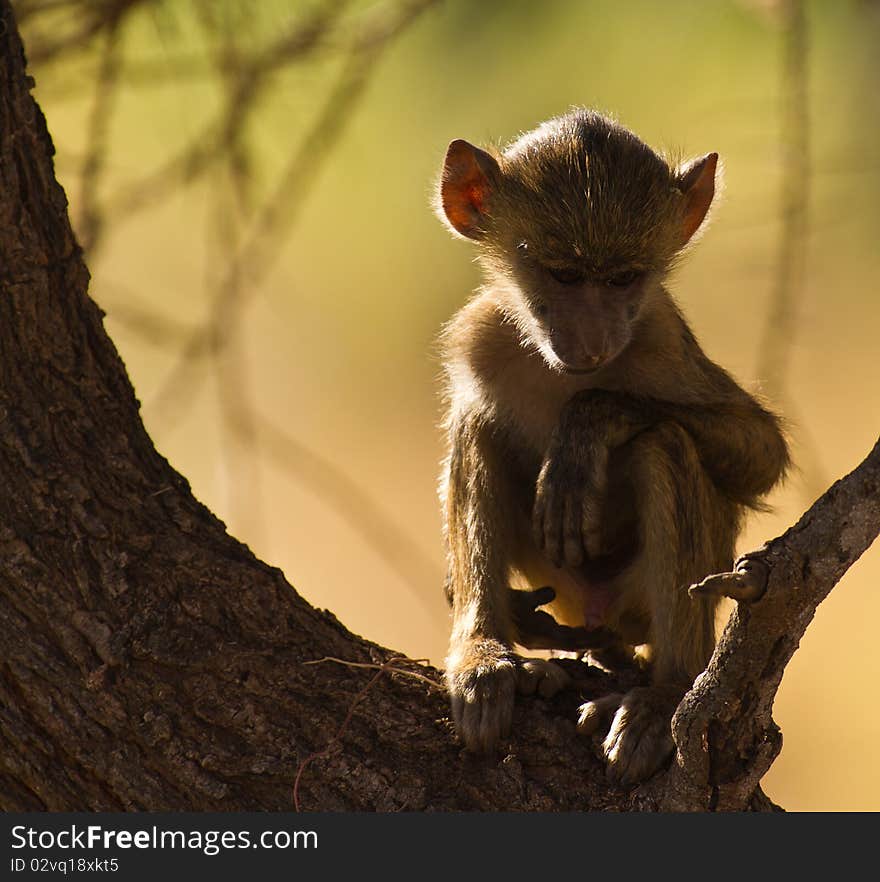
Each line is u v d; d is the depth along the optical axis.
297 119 14.32
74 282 7.85
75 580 7.32
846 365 26.91
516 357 9.97
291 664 7.53
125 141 16.52
